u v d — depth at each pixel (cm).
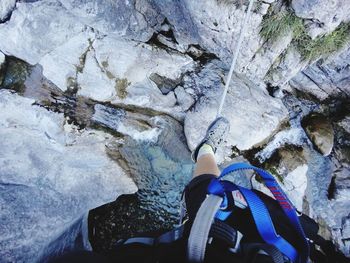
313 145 501
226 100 464
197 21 405
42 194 361
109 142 432
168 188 438
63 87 430
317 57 424
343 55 433
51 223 343
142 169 437
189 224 108
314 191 485
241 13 368
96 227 401
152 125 456
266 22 377
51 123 406
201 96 464
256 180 454
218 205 97
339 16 344
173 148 457
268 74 475
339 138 514
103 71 439
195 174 218
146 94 455
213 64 489
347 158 498
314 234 125
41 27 409
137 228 411
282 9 357
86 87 434
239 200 122
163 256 96
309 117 515
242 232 113
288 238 107
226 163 462
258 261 87
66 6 395
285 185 459
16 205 338
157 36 468
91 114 433
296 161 473
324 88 518
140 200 426
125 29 431
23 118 397
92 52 436
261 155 477
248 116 466
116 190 408
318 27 364
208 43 454
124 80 447
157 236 118
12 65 425
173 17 430
